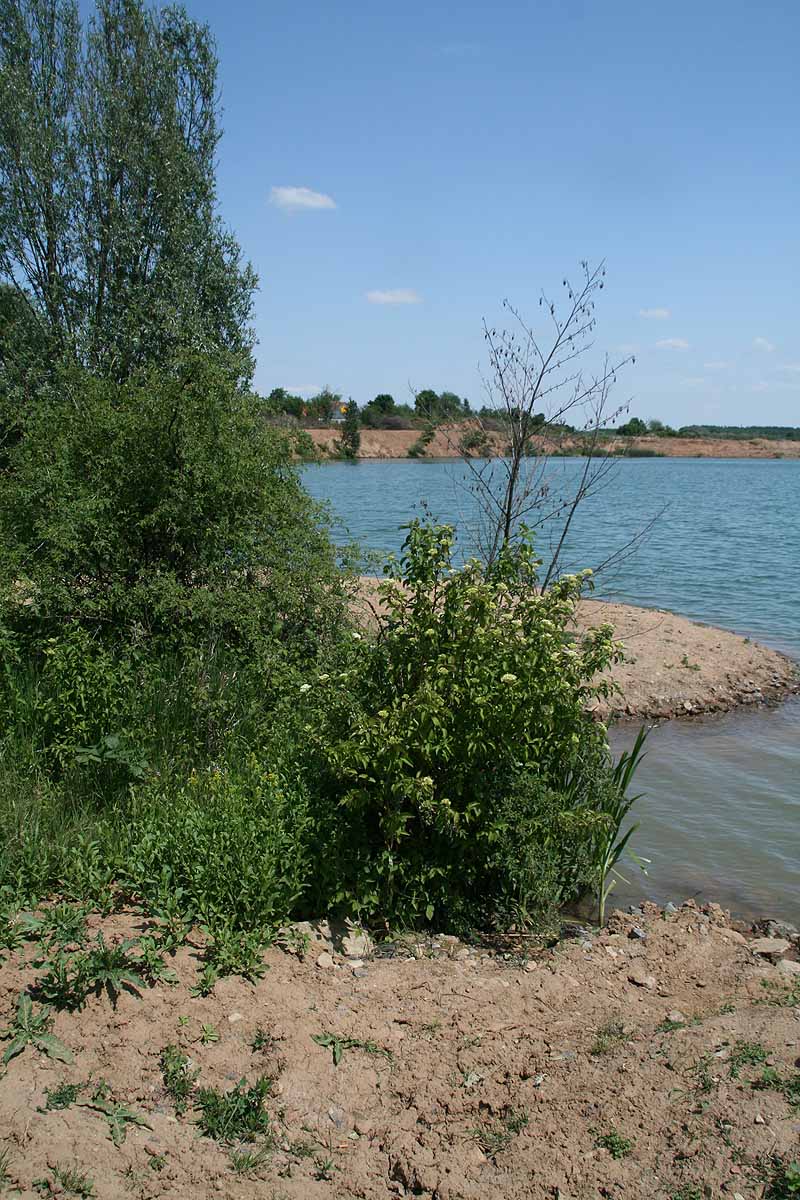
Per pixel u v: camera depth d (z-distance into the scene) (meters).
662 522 35.69
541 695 5.35
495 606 5.79
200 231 14.84
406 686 5.61
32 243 14.73
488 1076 4.06
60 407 8.91
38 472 8.12
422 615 5.60
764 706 11.48
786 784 8.71
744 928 6.00
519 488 8.45
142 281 14.77
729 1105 3.53
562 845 6.05
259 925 4.96
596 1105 3.73
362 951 5.18
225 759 6.59
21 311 14.43
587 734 6.05
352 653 6.02
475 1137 3.68
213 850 5.08
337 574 8.51
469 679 5.32
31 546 8.14
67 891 4.91
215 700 6.95
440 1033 4.38
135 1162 3.35
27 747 6.38
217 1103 3.70
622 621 14.74
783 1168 3.18
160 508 7.88
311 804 5.56
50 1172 3.21
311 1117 3.77
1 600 7.62
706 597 19.17
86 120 14.77
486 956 5.35
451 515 30.83
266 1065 3.98
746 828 7.63
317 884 5.45
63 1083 3.64
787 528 33.62
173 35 15.56
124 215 14.62
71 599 7.62
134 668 7.39
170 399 8.26
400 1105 3.88
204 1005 4.24
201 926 4.79
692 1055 3.95
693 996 4.92
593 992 4.93
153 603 7.73
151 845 5.18
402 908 5.55
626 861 6.97
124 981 4.24
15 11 14.75
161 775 6.25
